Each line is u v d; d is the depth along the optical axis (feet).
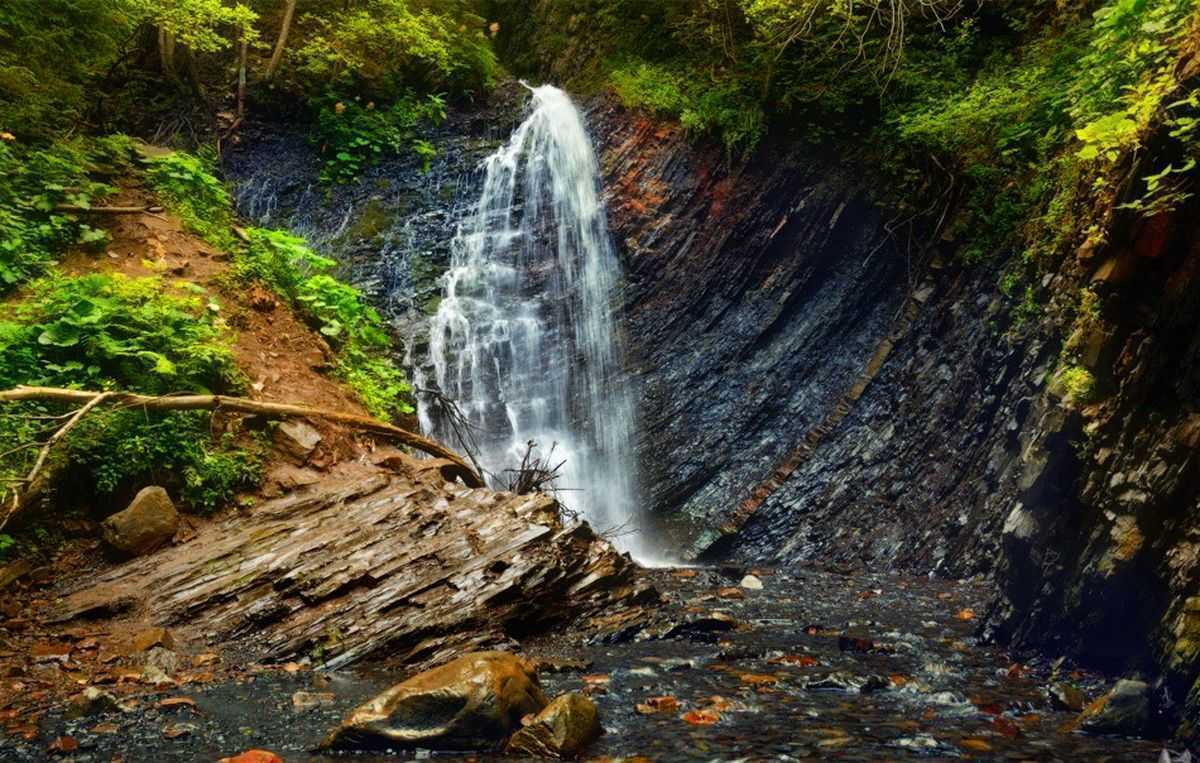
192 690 16.83
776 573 30.63
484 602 20.80
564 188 50.31
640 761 13.09
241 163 50.19
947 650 19.83
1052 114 33.94
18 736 14.16
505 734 13.87
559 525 24.17
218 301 31.58
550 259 48.32
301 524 23.61
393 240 48.19
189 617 20.25
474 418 42.32
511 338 45.32
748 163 45.60
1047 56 37.60
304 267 44.83
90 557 22.58
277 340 32.19
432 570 21.72
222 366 27.68
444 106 56.34
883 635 21.48
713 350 42.34
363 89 55.01
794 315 41.60
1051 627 18.42
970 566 29.76
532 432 43.09
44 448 21.53
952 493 32.17
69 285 27.53
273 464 26.61
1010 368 31.60
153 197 35.63
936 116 39.29
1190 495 14.64
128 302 27.73
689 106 48.44
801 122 45.06
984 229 36.32
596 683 17.26
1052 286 29.89
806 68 45.42
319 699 16.33
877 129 42.04
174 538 23.25
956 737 13.98
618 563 23.99
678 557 34.94
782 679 17.63
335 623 19.98
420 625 19.95
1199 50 15.71
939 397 34.60
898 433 35.14
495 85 58.59
